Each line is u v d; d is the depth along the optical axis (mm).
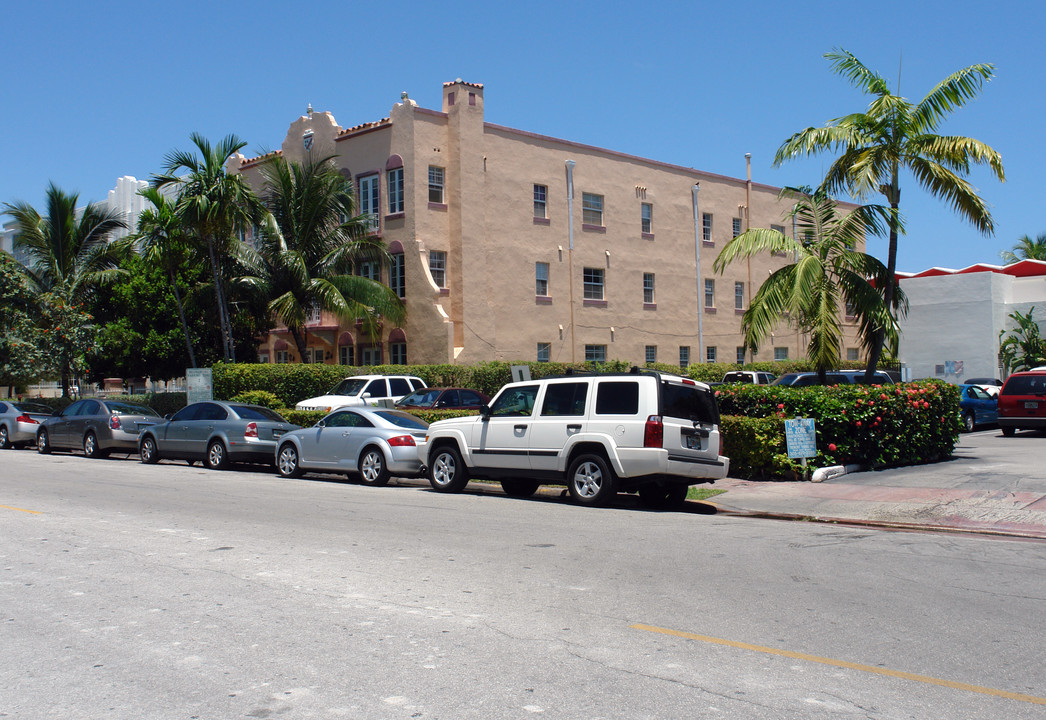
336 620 6473
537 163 33750
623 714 4680
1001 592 7406
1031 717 4656
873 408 16125
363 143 32781
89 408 23391
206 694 5012
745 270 42000
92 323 32750
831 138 17297
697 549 9297
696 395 13133
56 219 33375
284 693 5020
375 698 4934
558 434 13203
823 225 18109
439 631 6195
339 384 26688
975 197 16859
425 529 10586
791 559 8797
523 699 4902
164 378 33469
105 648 5855
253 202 29047
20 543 9531
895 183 17609
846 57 17391
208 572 8078
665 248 38219
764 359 42906
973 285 34781
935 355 35562
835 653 5715
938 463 17328
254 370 27062
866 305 17328
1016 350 34688
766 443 15484
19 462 21156
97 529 10469
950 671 5375
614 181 36375
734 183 41562
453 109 31641
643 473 12398
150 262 30281
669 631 6203
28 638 6090
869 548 9492
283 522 11117
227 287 30469
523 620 6473
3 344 29359
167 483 16094
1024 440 23094
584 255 35094
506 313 32375
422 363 30734
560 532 10398
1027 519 11227
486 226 31984
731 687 5086
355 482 17344
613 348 35906
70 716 4715
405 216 31188
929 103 17016
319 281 29375
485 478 14438
